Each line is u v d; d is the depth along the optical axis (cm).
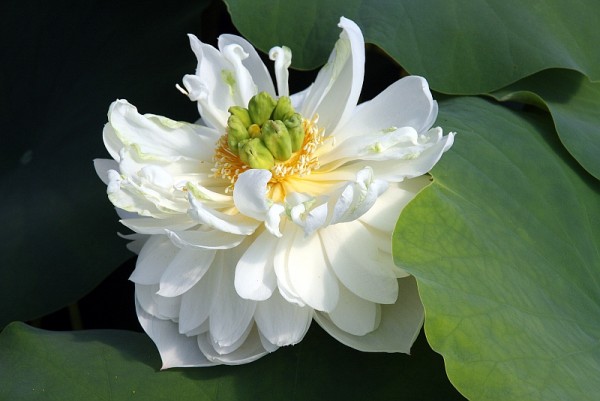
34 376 110
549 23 119
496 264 107
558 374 104
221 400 109
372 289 106
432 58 118
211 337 108
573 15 119
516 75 117
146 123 110
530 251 109
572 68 117
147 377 110
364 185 104
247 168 109
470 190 110
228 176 109
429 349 110
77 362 110
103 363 110
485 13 119
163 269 109
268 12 119
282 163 109
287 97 110
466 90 118
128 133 109
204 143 111
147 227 107
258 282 106
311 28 119
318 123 111
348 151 108
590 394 103
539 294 108
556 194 113
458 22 118
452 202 108
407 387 109
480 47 118
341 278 106
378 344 107
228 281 108
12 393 109
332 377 109
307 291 106
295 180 109
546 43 118
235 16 119
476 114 116
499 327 104
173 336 110
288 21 119
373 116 110
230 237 107
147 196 106
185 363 109
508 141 114
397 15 118
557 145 117
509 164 113
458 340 104
